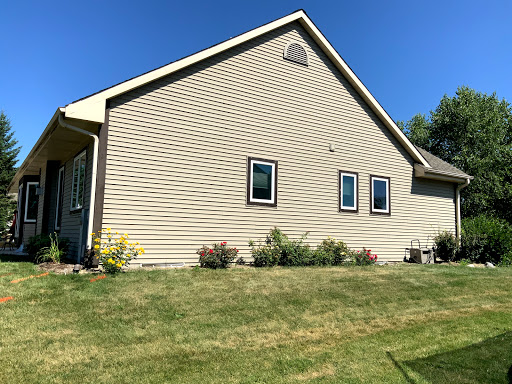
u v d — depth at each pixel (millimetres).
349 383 3600
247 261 9758
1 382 3389
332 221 11453
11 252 15273
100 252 7520
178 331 4832
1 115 36438
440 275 9320
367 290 7363
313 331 5105
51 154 12289
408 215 13383
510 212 16938
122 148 8266
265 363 4012
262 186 10203
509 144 29094
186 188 8992
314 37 11641
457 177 14414
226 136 9703
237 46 10102
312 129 11305
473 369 3977
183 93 9148
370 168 12539
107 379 3531
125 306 5582
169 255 8633
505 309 6664
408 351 4473
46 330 4613
